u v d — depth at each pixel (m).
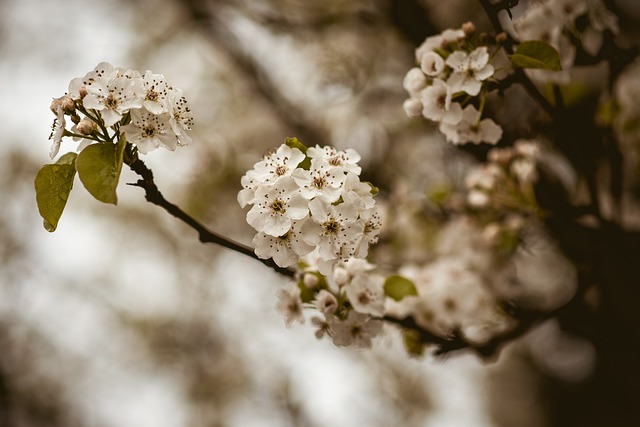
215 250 7.23
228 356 7.96
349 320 2.20
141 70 6.87
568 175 3.66
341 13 5.19
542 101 2.48
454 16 5.05
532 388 8.48
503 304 3.21
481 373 8.46
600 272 3.23
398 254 4.00
